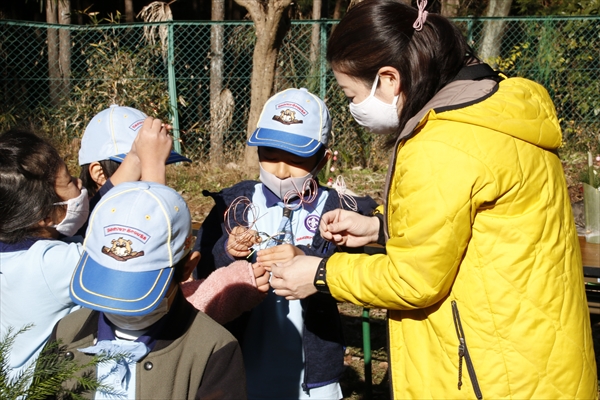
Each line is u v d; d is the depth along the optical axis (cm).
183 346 180
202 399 179
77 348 180
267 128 252
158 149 212
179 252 178
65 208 216
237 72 1018
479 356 178
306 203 260
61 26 934
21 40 1019
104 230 173
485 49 977
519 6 1282
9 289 204
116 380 175
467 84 189
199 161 947
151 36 934
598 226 366
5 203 203
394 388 194
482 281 178
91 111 909
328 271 195
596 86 979
